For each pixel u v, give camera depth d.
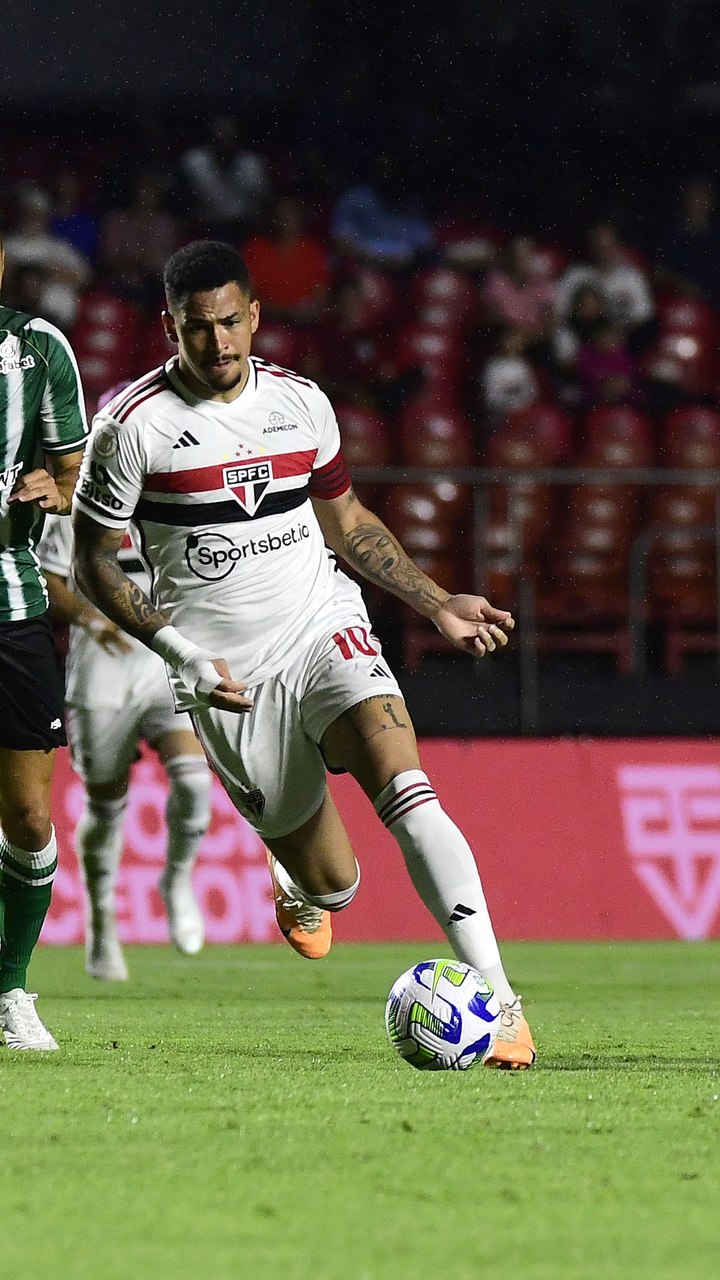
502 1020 16.59
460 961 16.80
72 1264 8.91
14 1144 12.33
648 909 44.31
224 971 34.66
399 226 62.41
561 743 44.97
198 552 17.83
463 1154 12.00
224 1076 16.25
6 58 62.38
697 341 59.28
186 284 16.98
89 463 17.58
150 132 63.38
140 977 33.00
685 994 29.88
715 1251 9.30
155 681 30.59
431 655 49.62
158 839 42.47
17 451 18.27
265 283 58.28
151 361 56.62
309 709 17.98
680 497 52.69
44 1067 17.12
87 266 58.62
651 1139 12.67
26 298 56.34
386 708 17.52
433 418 54.03
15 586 18.16
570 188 64.38
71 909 41.94
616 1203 10.48
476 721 48.34
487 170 64.31
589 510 52.34
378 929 43.38
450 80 64.75
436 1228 9.79
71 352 18.69
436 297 59.06
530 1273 8.77
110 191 62.75
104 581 17.64
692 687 49.03
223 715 18.25
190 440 17.53
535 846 44.25
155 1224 9.86
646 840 44.66
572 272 58.94
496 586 51.53
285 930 22.31
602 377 57.66
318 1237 9.55
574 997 29.20
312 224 62.88
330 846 19.34
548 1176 11.27
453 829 16.84
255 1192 10.72
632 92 66.31
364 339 58.25
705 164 65.88
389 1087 15.34
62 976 33.03
